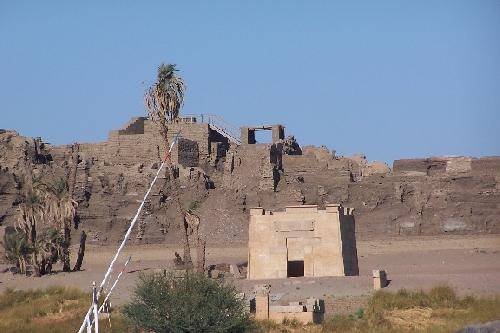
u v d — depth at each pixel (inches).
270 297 5551.2
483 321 4446.4
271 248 6387.8
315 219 6382.9
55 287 6309.1
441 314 4793.3
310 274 6328.7
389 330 4453.7
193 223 7219.5
